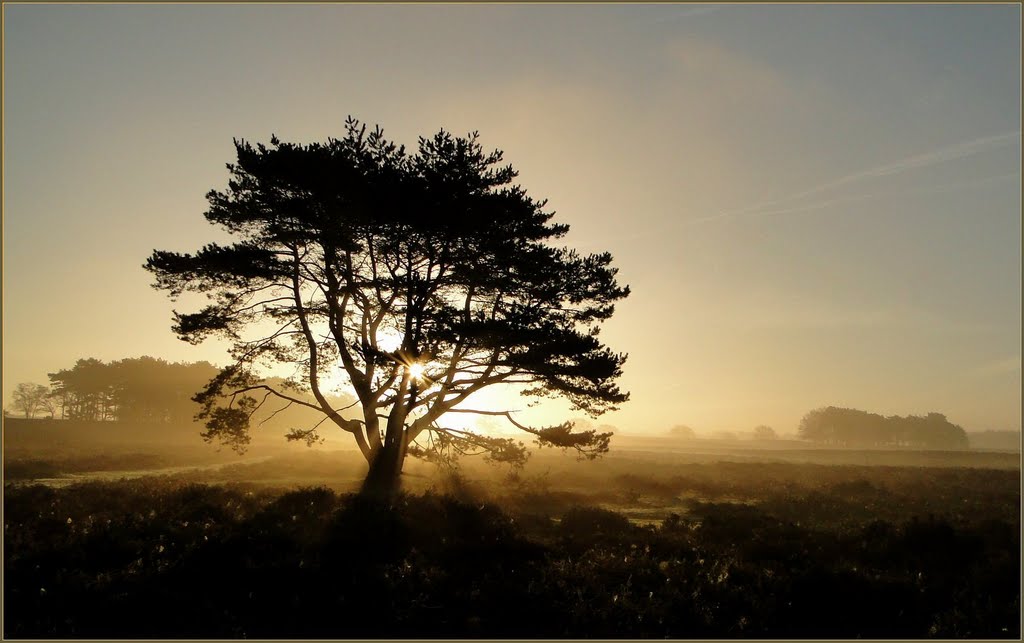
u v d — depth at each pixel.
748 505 25.58
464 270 24.28
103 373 120.06
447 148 25.50
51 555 11.52
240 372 25.92
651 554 13.52
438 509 17.70
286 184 23.47
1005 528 17.00
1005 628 9.00
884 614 9.70
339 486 28.98
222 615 9.02
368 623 8.94
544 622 9.19
